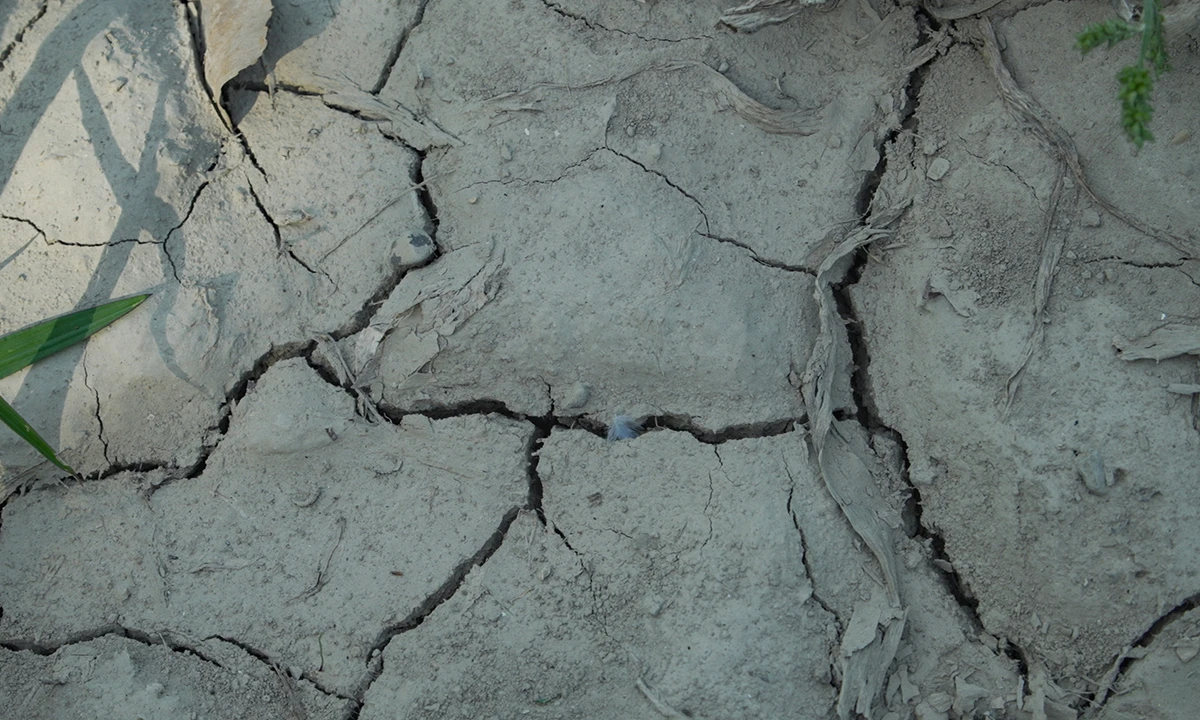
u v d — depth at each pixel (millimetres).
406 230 2588
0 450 2502
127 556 2471
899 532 2402
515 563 2381
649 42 2641
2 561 2498
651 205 2518
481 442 2488
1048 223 2414
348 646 2354
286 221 2605
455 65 2693
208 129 2660
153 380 2512
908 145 2607
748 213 2572
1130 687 2186
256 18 2641
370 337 2520
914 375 2467
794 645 2238
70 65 2627
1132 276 2355
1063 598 2246
